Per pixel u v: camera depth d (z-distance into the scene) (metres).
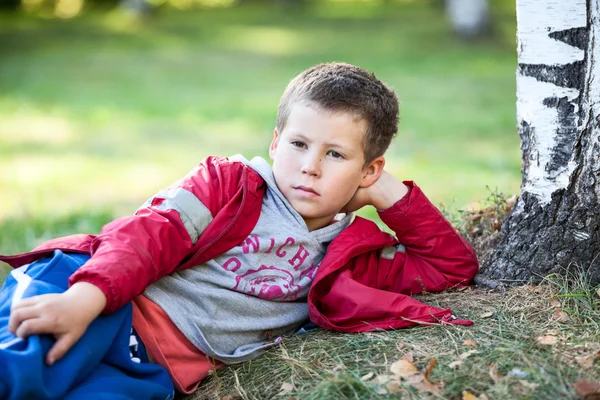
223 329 2.51
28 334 2.04
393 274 2.90
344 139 2.56
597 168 2.71
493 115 10.84
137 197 6.94
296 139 2.58
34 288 2.23
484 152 8.55
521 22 2.84
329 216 2.72
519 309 2.68
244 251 2.56
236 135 9.91
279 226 2.61
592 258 2.78
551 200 2.82
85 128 10.38
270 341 2.61
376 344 2.48
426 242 2.86
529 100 2.85
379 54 17.00
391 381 2.24
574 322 2.56
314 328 2.70
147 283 2.29
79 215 5.75
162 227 2.37
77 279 2.16
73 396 2.09
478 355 2.35
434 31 19.36
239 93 13.20
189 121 10.89
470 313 2.69
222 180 2.59
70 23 21.00
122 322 2.26
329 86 2.56
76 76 14.52
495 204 3.53
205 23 21.91
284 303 2.64
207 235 2.49
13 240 5.11
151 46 18.25
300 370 2.40
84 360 2.10
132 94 12.99
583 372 2.23
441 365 2.31
